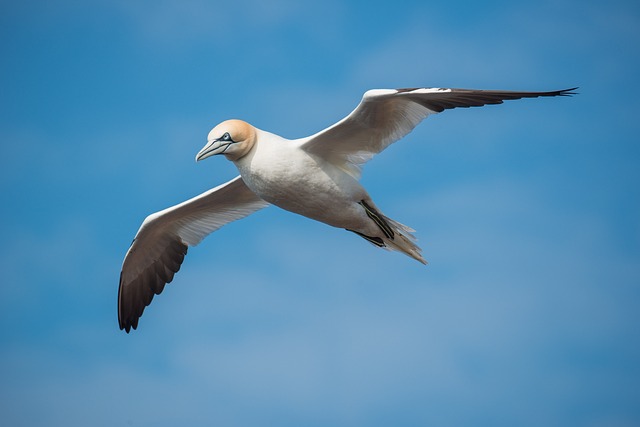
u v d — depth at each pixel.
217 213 18.09
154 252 18.61
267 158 15.55
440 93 14.38
